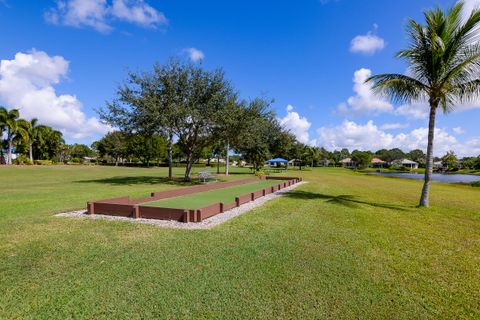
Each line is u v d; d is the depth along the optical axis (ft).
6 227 20.52
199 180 70.08
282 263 14.34
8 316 9.52
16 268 13.25
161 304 10.34
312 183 64.44
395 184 72.23
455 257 16.03
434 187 66.74
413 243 18.45
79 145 298.15
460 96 33.09
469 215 29.07
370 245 17.72
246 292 11.32
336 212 28.14
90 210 25.43
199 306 10.27
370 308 10.45
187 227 21.17
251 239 18.22
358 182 73.92
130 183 58.90
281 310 10.14
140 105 55.11
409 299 11.18
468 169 253.44
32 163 172.65
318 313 10.02
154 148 188.96
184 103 57.72
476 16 28.96
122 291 11.21
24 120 163.53
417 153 362.53
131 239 17.88
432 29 31.27
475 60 29.68
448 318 10.00
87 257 14.69
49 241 17.25
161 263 14.01
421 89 33.60
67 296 10.80
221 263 14.14
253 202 33.65
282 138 143.74
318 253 15.96
